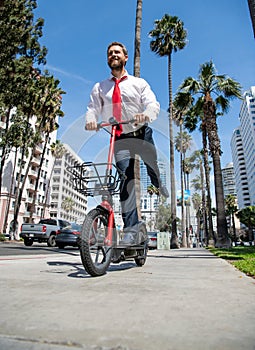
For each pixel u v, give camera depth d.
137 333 0.70
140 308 0.98
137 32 8.48
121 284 1.57
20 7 18.62
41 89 22.45
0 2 17.97
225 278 1.92
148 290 1.38
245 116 110.69
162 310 0.96
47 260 3.50
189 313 0.92
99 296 1.20
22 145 23.77
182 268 2.71
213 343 0.63
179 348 0.60
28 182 39.50
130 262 3.31
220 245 12.94
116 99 2.50
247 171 117.00
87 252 1.83
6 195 36.28
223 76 13.95
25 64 19.55
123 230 2.33
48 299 1.12
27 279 1.72
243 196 117.75
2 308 0.96
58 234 6.68
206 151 17.75
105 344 0.62
